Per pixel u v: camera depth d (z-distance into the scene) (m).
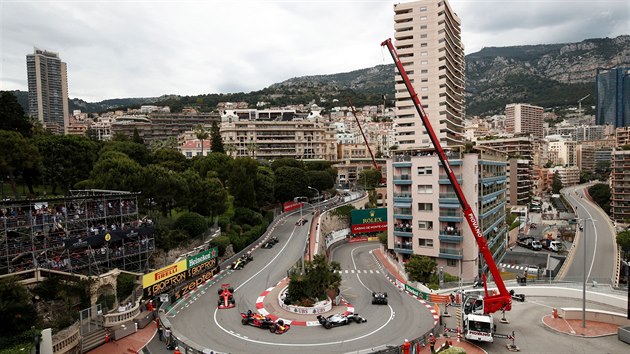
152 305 51.41
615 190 156.38
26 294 40.03
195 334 45.84
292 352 41.38
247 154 195.50
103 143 120.56
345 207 129.75
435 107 114.75
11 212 48.78
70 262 49.06
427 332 43.66
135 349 42.09
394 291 64.75
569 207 187.00
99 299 48.72
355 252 99.50
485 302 44.84
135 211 59.78
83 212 53.19
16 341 36.59
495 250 90.56
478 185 76.56
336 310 54.09
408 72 117.38
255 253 85.00
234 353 40.97
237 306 55.09
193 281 61.91
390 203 82.12
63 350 39.06
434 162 75.88
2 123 86.19
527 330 45.75
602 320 47.47
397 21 118.44
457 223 74.31
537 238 129.12
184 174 83.81
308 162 174.62
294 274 57.38
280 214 126.38
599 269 97.69
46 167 84.75
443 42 113.06
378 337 45.16
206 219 83.62
